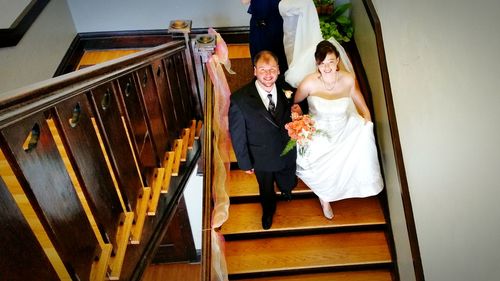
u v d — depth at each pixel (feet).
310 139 9.13
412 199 9.65
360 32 12.49
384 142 10.81
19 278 5.37
